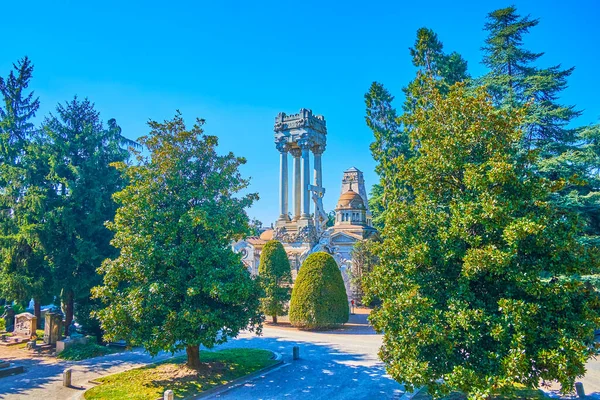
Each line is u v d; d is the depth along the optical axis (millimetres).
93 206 31391
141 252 19984
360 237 69312
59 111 33469
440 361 13938
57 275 30531
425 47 39531
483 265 13258
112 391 19016
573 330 12930
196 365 22594
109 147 33875
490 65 37688
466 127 16234
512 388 14117
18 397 19141
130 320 19562
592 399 17844
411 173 17047
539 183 14805
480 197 14578
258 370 22734
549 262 13883
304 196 57281
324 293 36438
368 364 24766
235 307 21391
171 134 22812
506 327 12789
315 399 18766
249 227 22922
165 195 21484
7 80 39375
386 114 43438
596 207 29875
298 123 60250
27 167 31656
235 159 24094
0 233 31891
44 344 29234
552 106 32844
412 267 15234
